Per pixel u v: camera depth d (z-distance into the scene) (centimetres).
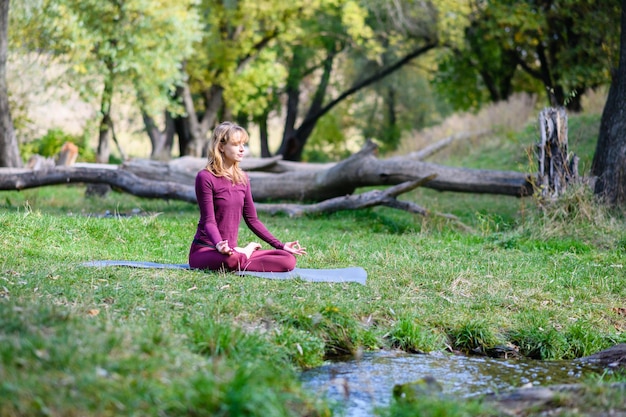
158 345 454
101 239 943
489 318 685
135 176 1439
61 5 1997
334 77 3859
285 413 385
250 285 697
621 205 1226
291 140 3559
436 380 517
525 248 1047
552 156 1184
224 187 763
